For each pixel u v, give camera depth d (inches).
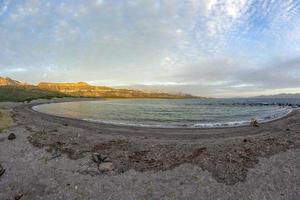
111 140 1003.9
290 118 1963.6
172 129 1400.1
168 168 659.4
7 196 510.9
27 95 7706.7
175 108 3897.6
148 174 621.9
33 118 1915.6
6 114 1982.0
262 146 847.1
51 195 514.6
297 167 652.7
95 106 4404.5
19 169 657.0
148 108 3833.7
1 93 6993.1
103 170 639.1
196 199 504.7
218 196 516.4
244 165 668.1
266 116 2326.5
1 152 803.4
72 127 1424.7
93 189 542.3
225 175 610.5
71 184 566.3
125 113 2714.1
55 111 2913.4
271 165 668.7
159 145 911.0
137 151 814.5
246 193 527.5
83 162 702.5
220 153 767.1
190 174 620.4
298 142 905.5
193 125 1624.0
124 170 645.3
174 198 507.5
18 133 1100.5
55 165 684.7
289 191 532.1
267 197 510.0
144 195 518.3
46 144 897.5
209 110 3400.6
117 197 509.0
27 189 541.6
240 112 2974.9
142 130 1350.9
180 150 818.2
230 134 1213.7
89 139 1019.3
